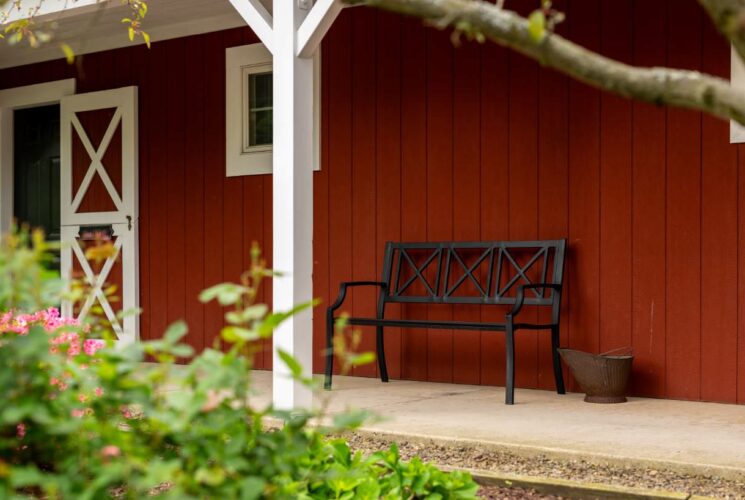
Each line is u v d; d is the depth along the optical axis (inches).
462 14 68.2
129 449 78.4
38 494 129.4
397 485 123.3
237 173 305.4
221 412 83.7
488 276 255.9
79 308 340.2
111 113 336.2
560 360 245.1
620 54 241.0
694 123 230.1
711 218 227.6
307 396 206.8
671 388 233.1
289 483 96.8
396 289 271.1
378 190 279.3
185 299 319.6
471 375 264.1
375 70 280.5
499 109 259.0
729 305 225.3
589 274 244.8
